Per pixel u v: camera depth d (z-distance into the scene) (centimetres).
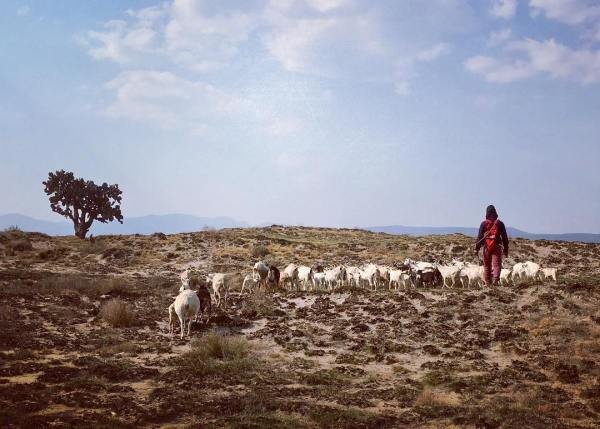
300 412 1184
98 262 3931
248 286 2569
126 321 2036
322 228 5878
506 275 2477
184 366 1509
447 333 1795
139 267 3784
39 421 1053
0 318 1981
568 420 1148
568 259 3716
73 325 2025
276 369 1516
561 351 1577
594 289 1981
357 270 2638
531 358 1555
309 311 2147
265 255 4122
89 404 1189
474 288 2233
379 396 1302
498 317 1888
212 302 2338
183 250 4206
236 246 4338
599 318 1747
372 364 1588
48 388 1285
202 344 1703
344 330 1888
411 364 1577
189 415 1159
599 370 1428
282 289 2625
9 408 1126
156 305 2392
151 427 1084
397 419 1151
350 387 1384
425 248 4319
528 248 4003
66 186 5522
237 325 1988
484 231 2183
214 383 1366
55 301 2336
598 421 1140
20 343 1702
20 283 2694
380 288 2561
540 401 1247
